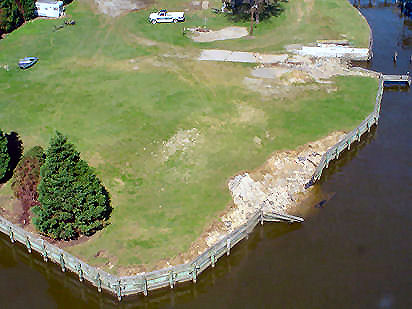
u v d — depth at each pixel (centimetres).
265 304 4266
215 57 8075
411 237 4925
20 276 4691
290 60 7962
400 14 10362
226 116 6494
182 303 4341
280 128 6281
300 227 5056
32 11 9538
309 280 4481
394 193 5500
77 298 4475
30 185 5222
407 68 8069
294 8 10075
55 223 4628
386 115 6906
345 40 8725
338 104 6812
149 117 6456
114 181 5425
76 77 7506
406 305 4244
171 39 8731
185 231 4819
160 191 5297
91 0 10481
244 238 4925
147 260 4525
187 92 7031
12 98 6969
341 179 5728
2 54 8262
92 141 6025
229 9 10056
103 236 4781
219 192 5275
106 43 8619
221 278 4525
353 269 4584
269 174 5597
